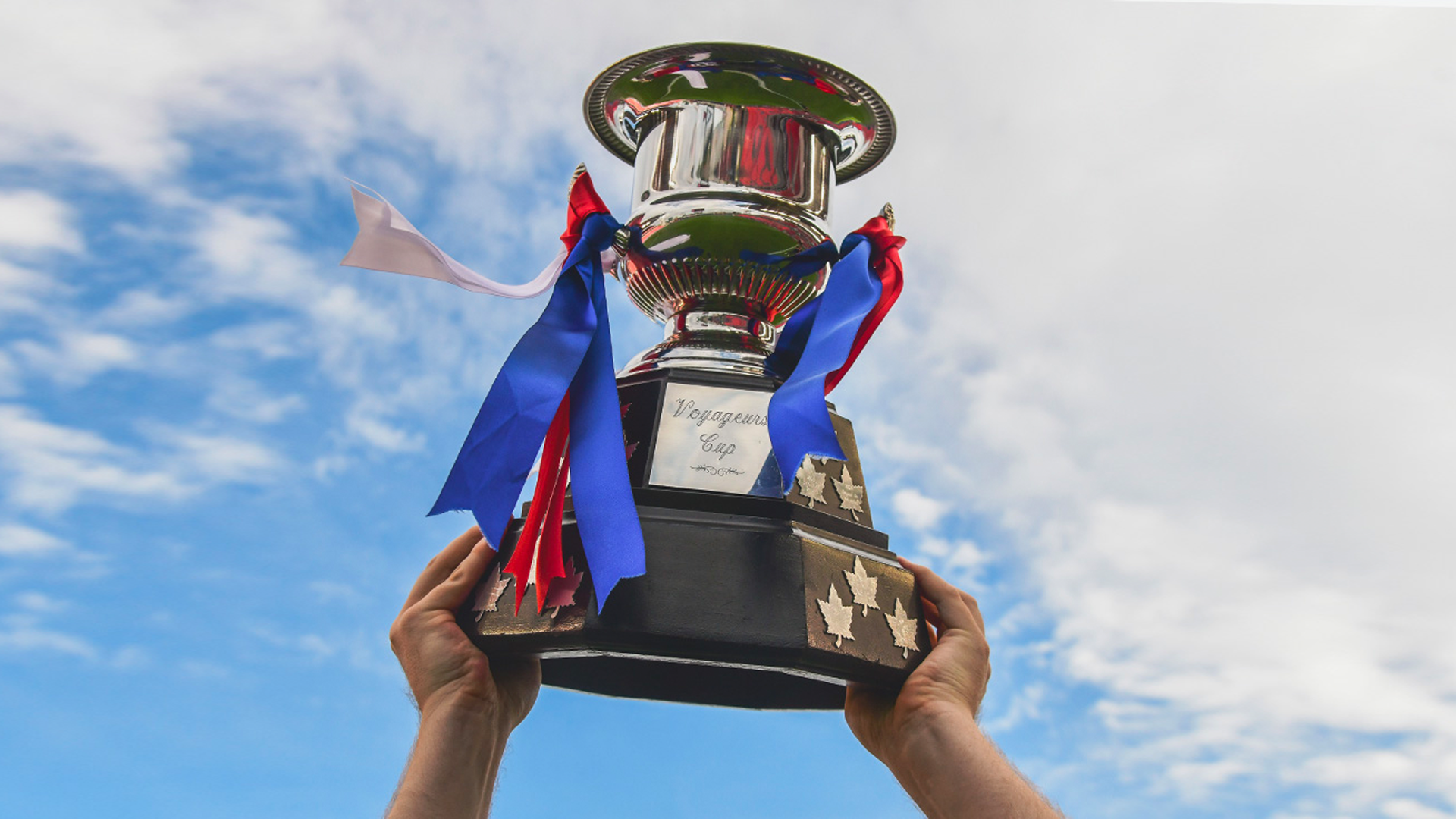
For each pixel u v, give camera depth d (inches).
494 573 43.1
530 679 45.2
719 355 46.8
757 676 49.8
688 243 47.0
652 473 41.6
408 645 42.9
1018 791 40.3
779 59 47.0
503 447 38.1
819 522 42.6
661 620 37.8
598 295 43.5
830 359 39.7
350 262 40.6
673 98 48.9
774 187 47.4
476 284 44.1
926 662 43.0
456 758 40.5
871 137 52.8
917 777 41.9
